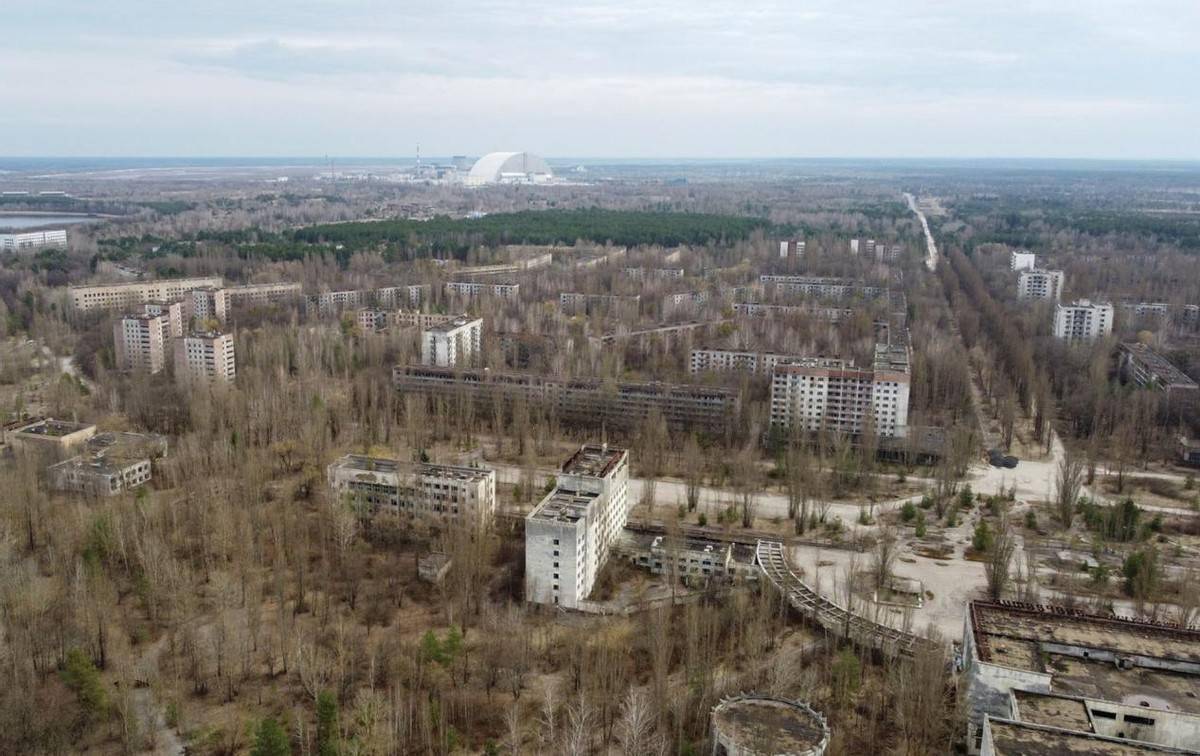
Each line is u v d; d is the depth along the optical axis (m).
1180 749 184.12
